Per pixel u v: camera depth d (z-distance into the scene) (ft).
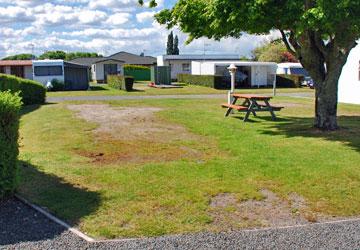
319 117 38.06
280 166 24.21
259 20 31.99
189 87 125.49
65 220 16.66
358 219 17.37
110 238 15.21
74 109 59.82
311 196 19.77
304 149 28.86
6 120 18.15
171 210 17.84
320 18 27.78
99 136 35.45
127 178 22.00
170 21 38.96
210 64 139.13
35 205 18.03
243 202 19.01
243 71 137.28
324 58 37.04
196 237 15.35
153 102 71.87
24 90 68.13
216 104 67.72
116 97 86.53
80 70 119.44
